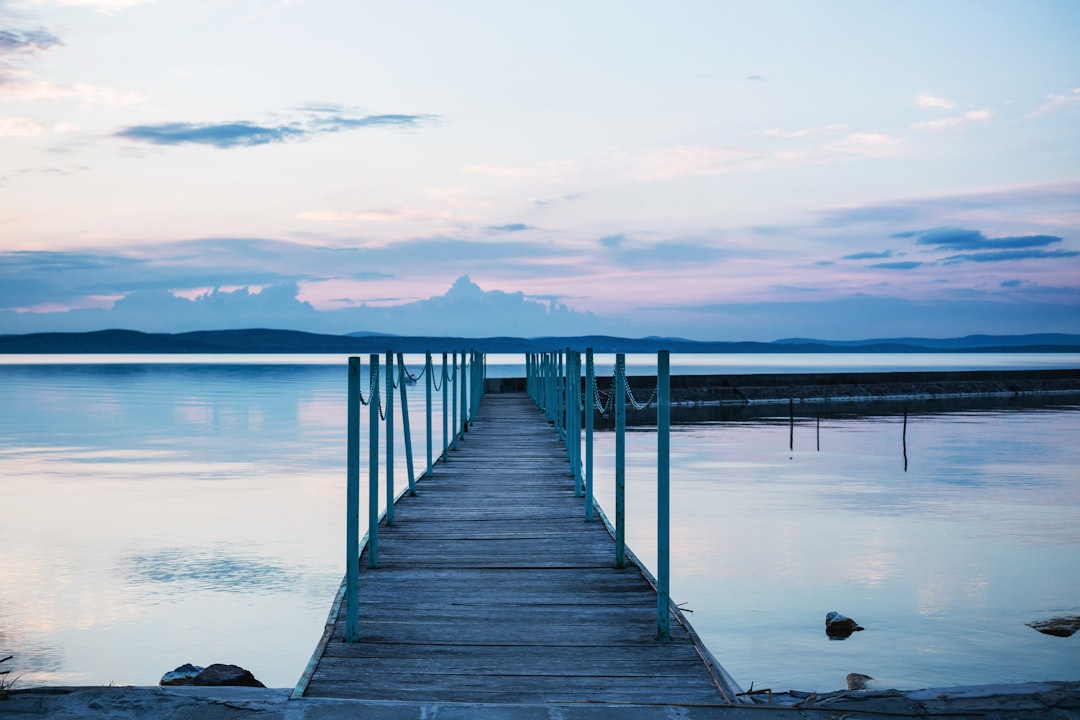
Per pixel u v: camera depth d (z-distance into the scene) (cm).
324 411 5241
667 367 688
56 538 1719
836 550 1609
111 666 1030
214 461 2948
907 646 1104
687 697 563
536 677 598
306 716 502
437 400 5656
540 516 1177
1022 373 6962
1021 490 2327
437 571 884
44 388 7988
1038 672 1016
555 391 2589
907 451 3212
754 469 2733
